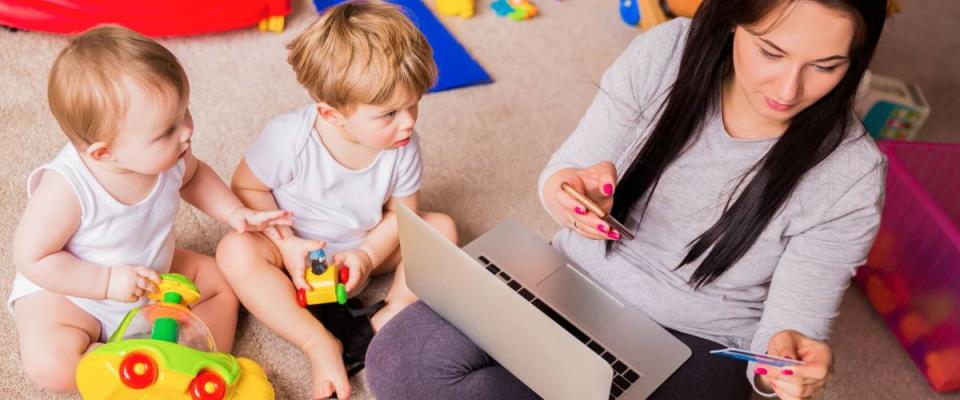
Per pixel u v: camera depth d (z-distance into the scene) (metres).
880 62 2.22
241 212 1.33
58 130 1.63
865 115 1.90
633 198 1.17
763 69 0.94
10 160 1.55
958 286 1.42
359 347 1.37
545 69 2.02
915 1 2.46
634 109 1.16
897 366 1.54
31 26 1.76
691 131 1.09
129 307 1.27
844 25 0.86
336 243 1.44
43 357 1.19
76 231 1.17
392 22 1.23
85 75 1.04
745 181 1.09
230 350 1.35
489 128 1.83
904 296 1.54
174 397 1.10
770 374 1.01
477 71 1.93
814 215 1.08
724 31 1.01
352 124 1.26
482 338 1.15
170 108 1.09
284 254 1.37
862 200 1.05
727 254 1.12
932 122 2.07
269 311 1.33
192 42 1.88
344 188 1.38
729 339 1.20
